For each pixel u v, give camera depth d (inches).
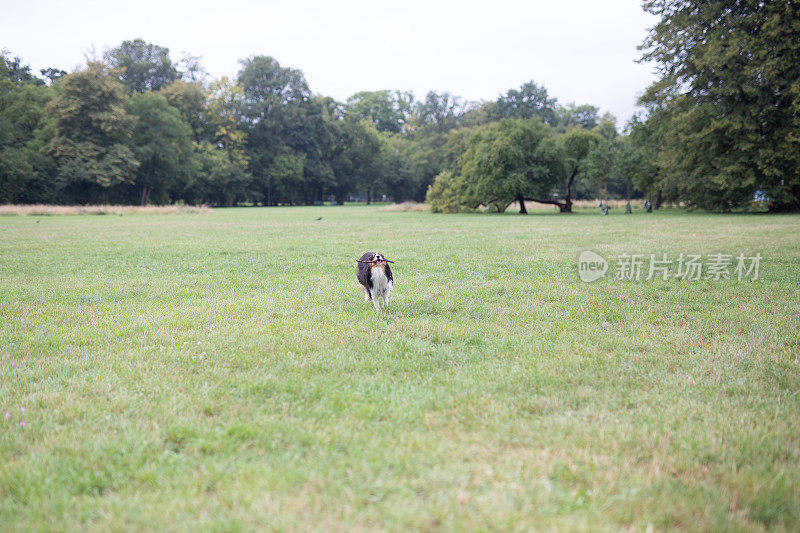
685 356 208.5
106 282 398.3
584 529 96.9
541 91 3939.5
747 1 1262.3
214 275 434.0
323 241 727.7
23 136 2383.1
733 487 114.0
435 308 302.4
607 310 295.4
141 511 104.7
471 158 1939.0
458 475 116.7
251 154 3373.5
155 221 1359.5
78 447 131.4
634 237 736.3
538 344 225.6
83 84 2235.5
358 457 125.6
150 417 151.2
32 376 187.3
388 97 5073.8
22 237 809.5
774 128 1295.5
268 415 152.1
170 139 2696.9
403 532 96.8
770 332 240.8
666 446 132.3
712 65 1279.5
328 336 240.2
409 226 1075.3
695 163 1450.5
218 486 113.2
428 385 177.5
